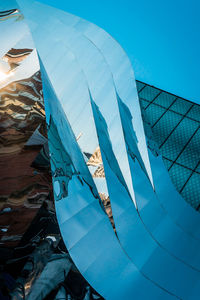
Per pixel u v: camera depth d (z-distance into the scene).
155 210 9.98
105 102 9.59
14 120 5.80
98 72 9.89
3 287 4.67
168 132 15.70
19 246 5.12
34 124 5.91
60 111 7.28
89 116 8.20
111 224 7.55
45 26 8.84
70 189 6.65
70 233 6.32
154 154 12.66
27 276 5.01
